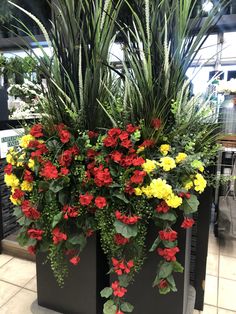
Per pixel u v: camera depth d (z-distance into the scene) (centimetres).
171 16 119
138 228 112
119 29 125
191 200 111
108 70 137
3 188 225
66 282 142
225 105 220
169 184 113
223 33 210
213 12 122
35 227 123
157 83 121
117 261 113
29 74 186
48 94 135
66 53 128
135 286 130
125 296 132
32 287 186
